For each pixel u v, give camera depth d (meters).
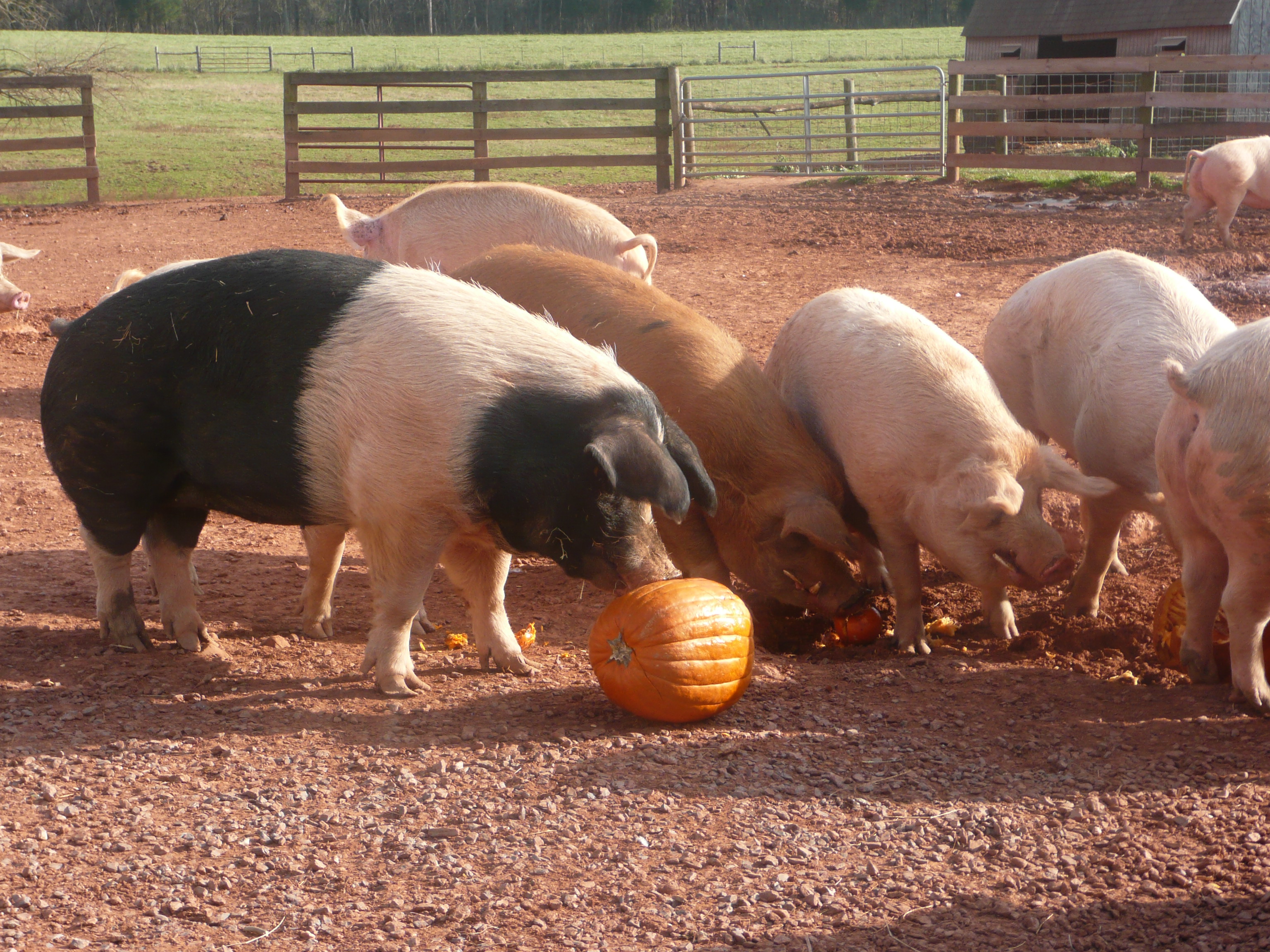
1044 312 6.28
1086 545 6.30
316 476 4.68
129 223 19.83
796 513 5.28
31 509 7.69
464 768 4.27
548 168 25.84
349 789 4.12
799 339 6.16
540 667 5.32
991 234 16.33
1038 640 5.75
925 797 4.10
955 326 11.63
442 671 5.26
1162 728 4.66
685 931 3.33
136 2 87.31
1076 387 5.98
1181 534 4.93
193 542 5.44
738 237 17.05
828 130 34.91
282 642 5.59
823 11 101.44
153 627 5.82
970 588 6.69
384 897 3.50
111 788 4.11
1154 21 27.30
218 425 4.73
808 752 4.44
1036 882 3.57
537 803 4.03
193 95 46.91
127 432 4.86
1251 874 3.57
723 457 5.51
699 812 3.97
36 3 43.16
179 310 4.76
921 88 47.44
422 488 4.51
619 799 4.06
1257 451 4.31
